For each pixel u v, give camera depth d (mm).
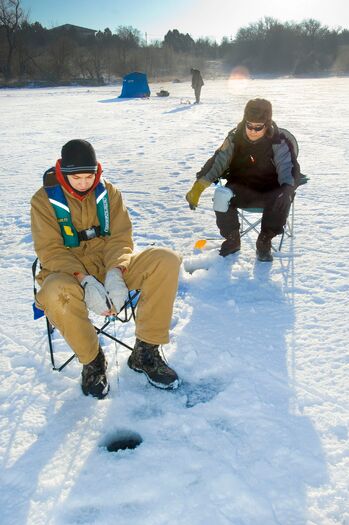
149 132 11828
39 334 2939
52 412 2277
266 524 1704
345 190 5711
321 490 1818
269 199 3646
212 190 6121
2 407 2312
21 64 56031
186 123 13586
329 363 2537
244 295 3320
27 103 24375
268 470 1906
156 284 2303
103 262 2598
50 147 10055
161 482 1873
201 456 1985
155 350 2453
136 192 6109
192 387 2430
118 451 2043
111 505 1799
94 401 2340
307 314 3027
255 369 2516
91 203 2484
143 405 2309
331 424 2127
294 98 22109
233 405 2268
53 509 1795
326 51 75125
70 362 2646
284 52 75875
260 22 79375
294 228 4527
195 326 2955
